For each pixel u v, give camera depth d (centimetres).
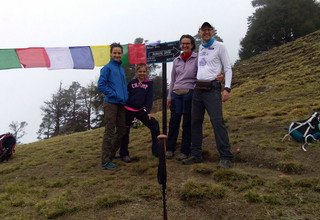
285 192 442
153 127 657
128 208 452
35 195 545
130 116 649
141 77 650
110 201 467
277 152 576
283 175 498
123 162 652
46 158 790
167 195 476
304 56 1717
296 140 610
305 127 612
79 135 1116
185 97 605
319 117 678
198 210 432
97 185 541
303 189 445
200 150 588
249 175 497
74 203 486
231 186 476
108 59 733
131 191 503
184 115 612
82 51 728
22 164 766
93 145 870
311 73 1302
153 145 661
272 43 4006
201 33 557
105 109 617
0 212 491
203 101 557
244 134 698
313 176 484
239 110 983
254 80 1616
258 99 1128
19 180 643
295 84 1198
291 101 968
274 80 1388
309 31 3788
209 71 547
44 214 464
